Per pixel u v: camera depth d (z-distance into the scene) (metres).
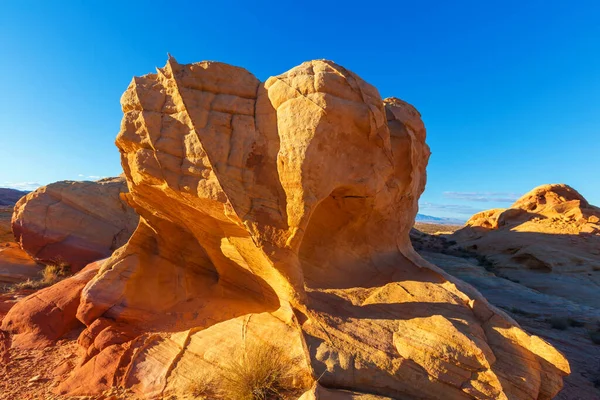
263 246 5.85
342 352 5.29
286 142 5.98
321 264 7.61
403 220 9.45
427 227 104.75
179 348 6.43
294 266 5.98
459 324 5.82
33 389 5.81
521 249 28.23
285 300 6.81
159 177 6.40
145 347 6.56
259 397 4.90
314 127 5.88
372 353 5.25
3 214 29.78
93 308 7.92
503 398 4.73
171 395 5.27
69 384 5.86
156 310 8.29
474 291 7.49
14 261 18.61
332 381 4.91
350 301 6.79
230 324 6.80
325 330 5.72
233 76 6.57
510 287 20.56
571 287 20.69
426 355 5.16
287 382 5.14
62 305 8.52
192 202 6.74
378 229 8.55
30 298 9.08
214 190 6.00
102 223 20.83
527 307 16.59
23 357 6.99
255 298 8.23
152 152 6.46
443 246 39.66
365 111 6.40
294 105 6.12
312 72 6.28
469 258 32.25
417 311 6.23
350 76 6.51
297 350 5.54
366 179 6.82
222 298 8.59
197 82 6.41
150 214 8.94
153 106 6.56
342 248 8.01
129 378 5.82
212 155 6.06
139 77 6.87
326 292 6.95
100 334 7.08
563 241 27.53
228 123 6.25
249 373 5.14
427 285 7.23
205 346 6.29
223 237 7.85
